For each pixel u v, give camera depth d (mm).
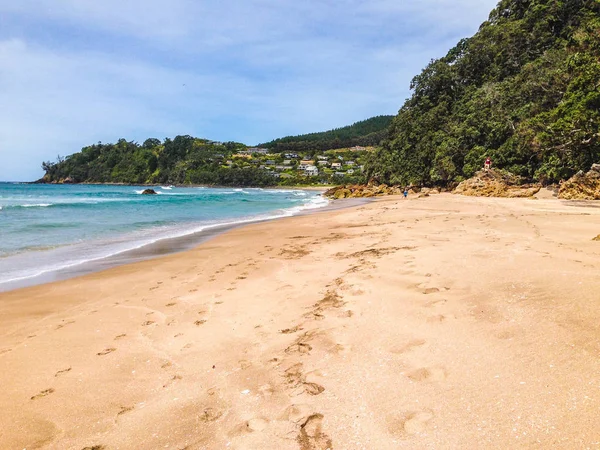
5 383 4008
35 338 5207
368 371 3631
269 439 2830
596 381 2867
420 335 4246
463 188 37875
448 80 62406
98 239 14328
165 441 2945
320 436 2795
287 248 11391
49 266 9828
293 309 5707
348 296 5930
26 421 3336
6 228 16531
